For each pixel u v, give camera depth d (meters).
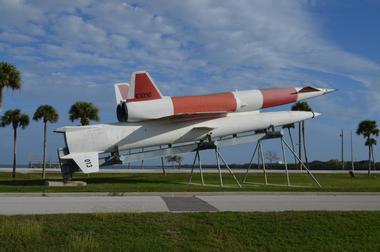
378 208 13.18
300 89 28.41
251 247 9.25
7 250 8.70
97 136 25.45
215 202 14.67
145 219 10.45
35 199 15.43
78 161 24.75
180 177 34.47
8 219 10.29
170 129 26.55
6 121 40.97
